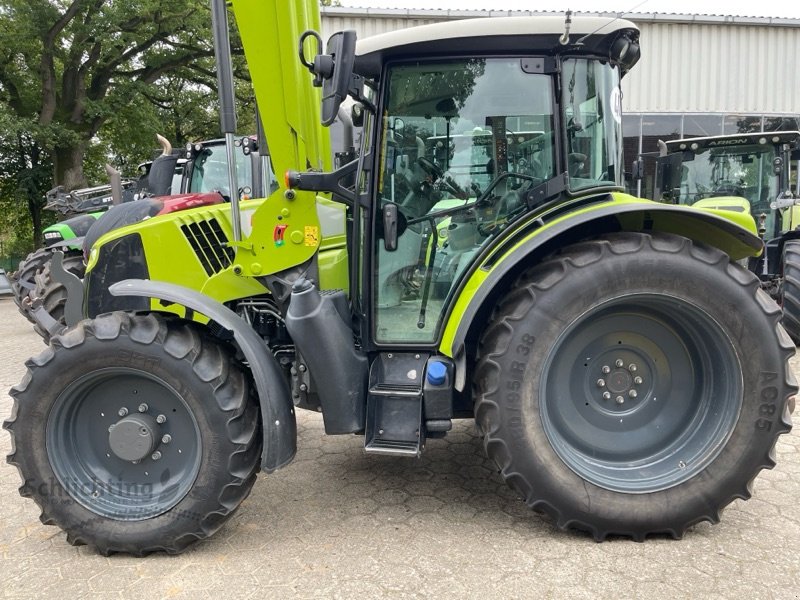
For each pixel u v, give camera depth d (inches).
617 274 96.6
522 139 105.8
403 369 106.8
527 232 103.5
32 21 615.2
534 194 105.6
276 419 98.8
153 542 99.7
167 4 658.2
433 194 108.2
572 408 106.2
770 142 279.9
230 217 121.6
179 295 99.5
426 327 110.0
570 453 102.5
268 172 227.6
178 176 286.0
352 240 112.6
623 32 102.8
